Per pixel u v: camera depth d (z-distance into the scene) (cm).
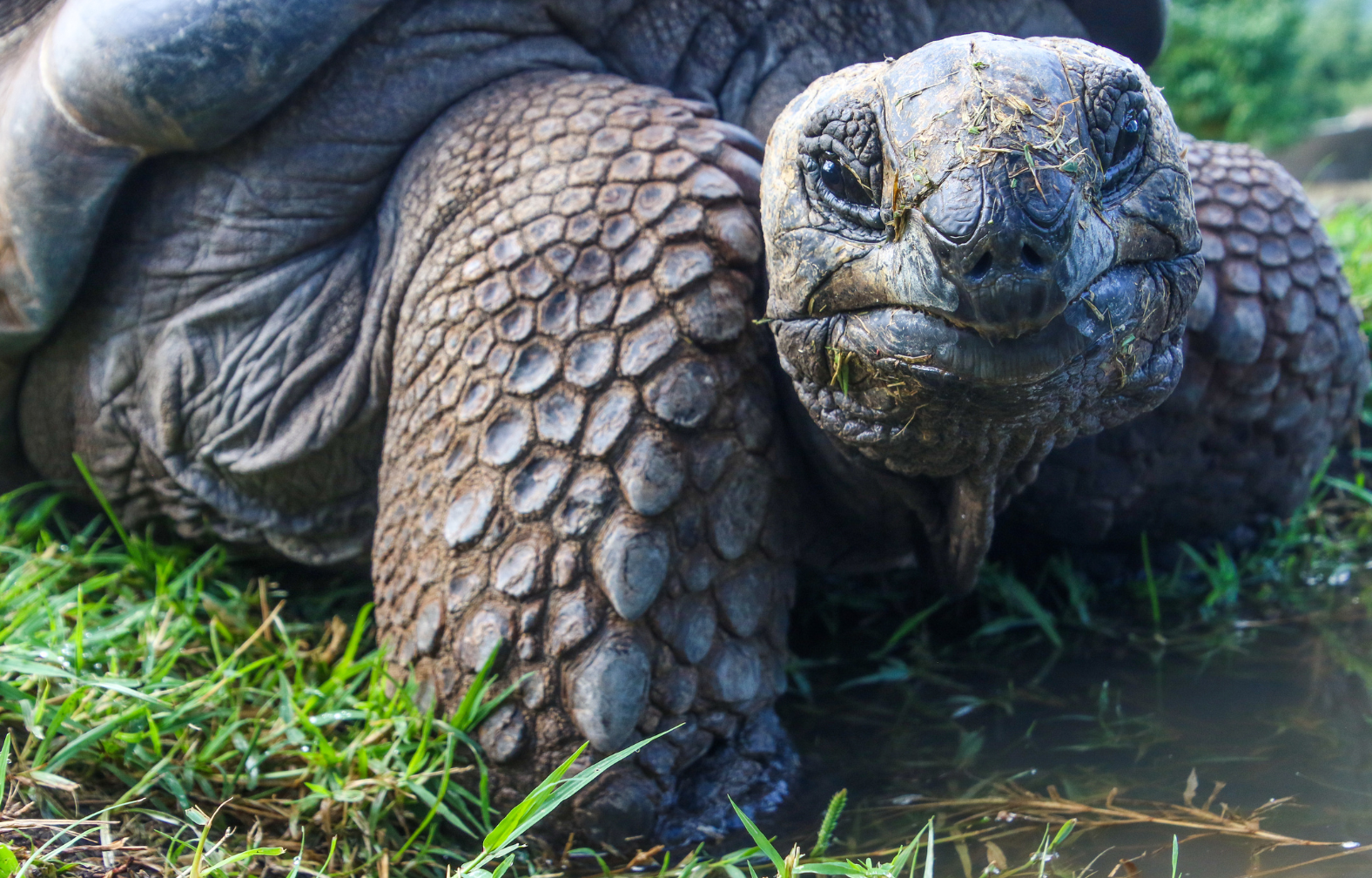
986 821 129
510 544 132
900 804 131
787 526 135
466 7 142
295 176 142
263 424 143
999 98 118
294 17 137
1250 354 144
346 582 152
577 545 131
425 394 136
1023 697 141
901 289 120
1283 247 146
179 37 137
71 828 126
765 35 146
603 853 131
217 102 138
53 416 150
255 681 140
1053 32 152
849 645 150
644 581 130
